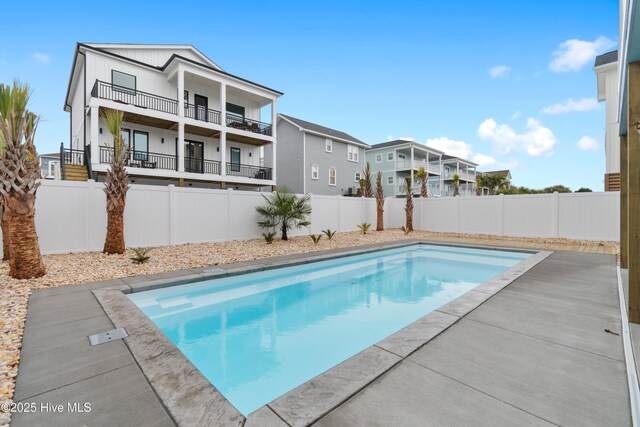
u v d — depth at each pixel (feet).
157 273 20.20
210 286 20.06
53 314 12.34
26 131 17.66
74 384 7.48
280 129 82.53
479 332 10.38
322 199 46.34
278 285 22.15
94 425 6.03
